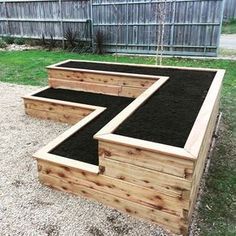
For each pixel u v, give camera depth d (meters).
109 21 8.58
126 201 2.10
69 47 9.34
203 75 3.64
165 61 7.45
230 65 6.78
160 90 3.04
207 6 7.27
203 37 7.62
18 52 8.95
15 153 3.01
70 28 9.29
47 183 2.46
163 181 1.86
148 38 8.23
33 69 6.66
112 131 2.07
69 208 2.20
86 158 2.41
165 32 7.95
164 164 1.80
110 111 3.44
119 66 4.34
